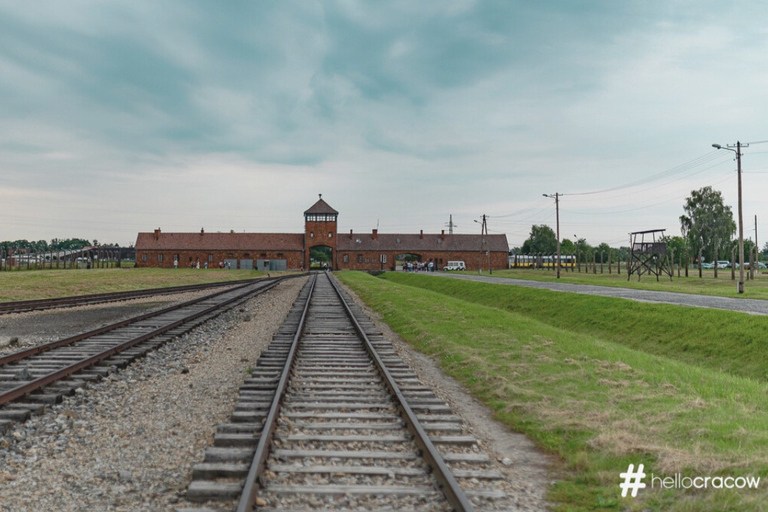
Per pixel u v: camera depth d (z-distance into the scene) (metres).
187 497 5.71
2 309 25.20
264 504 5.50
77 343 15.55
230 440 7.14
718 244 100.31
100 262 101.06
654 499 5.92
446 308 27.08
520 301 33.81
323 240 120.06
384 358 13.84
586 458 7.05
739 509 5.57
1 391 9.78
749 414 8.80
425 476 6.24
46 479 6.29
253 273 94.00
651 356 14.43
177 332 18.16
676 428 8.06
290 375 11.52
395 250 120.81
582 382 11.23
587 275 69.44
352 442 7.33
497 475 6.40
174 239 118.19
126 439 7.70
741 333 17.58
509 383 11.34
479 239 124.00
